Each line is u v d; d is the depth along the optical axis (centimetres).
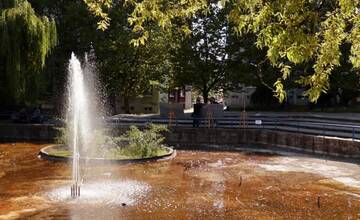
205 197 1290
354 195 1329
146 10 527
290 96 4078
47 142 2456
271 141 2370
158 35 3175
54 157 1888
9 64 2409
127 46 3105
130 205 1196
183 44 3172
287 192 1362
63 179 1511
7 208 1155
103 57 3253
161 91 3719
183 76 3269
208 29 3169
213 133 2462
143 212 1131
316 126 2377
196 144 2444
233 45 3173
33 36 2434
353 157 1953
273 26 430
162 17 534
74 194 1283
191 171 1688
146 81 3406
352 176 1609
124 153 1938
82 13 3158
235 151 2227
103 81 3278
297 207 1195
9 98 2716
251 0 457
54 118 2988
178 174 1628
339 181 1525
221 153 2161
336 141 2022
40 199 1245
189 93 4578
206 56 3253
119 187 1402
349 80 3184
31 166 1753
